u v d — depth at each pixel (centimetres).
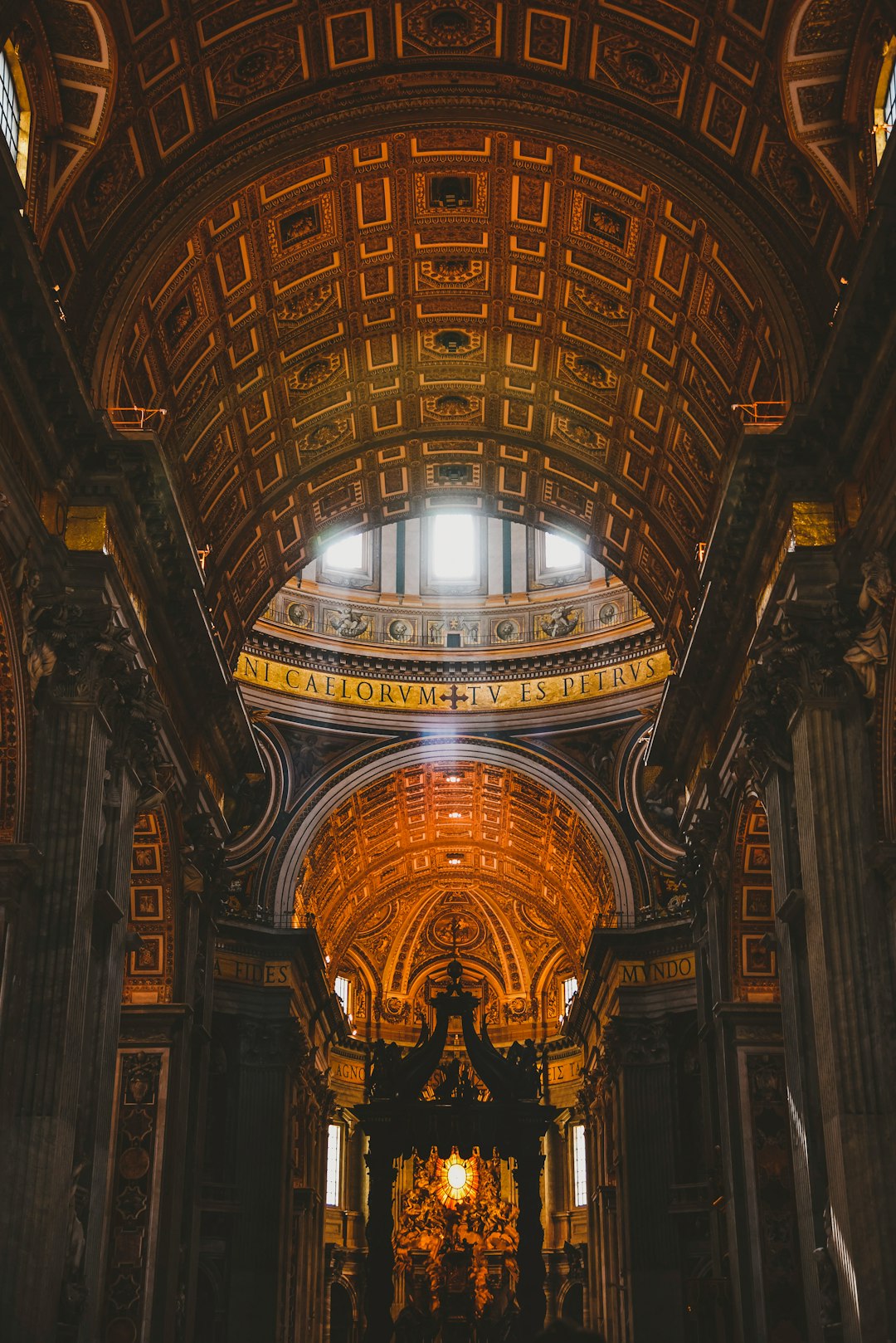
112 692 1864
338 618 4666
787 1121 2400
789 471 1911
